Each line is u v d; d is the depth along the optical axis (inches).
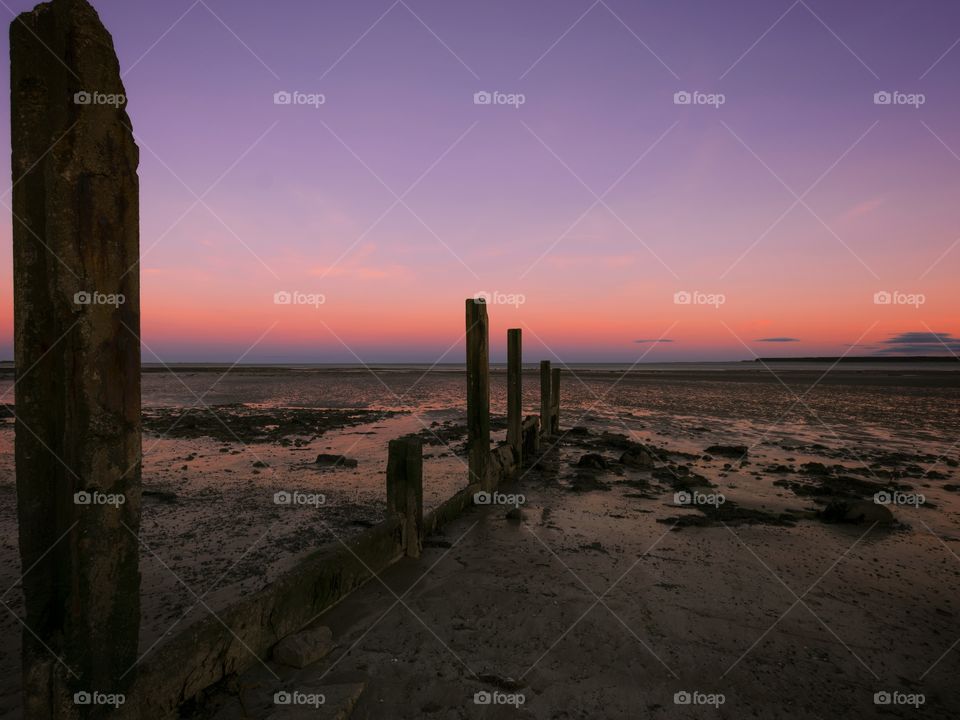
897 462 481.4
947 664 158.6
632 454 460.8
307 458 490.9
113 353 99.4
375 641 163.5
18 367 97.9
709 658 157.9
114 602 103.3
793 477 416.5
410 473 233.5
